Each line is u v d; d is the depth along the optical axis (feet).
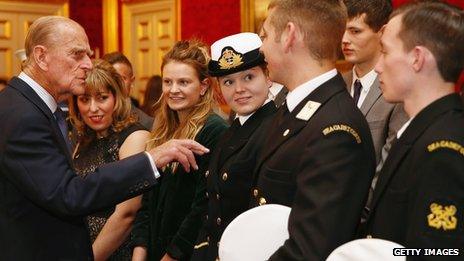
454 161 5.01
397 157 5.48
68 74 7.54
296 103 6.40
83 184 7.20
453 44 5.42
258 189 6.38
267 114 7.95
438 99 5.43
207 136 8.91
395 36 5.61
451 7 5.58
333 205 5.54
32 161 7.09
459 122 5.24
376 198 5.61
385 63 5.67
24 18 28.99
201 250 8.11
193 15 25.85
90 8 30.53
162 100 9.49
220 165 8.04
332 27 6.31
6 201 7.29
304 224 5.56
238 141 7.93
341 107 6.07
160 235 9.21
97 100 9.90
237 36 7.93
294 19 6.30
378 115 8.88
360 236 5.98
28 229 7.29
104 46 30.68
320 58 6.34
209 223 8.06
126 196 7.39
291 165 6.07
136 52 29.68
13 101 7.28
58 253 7.41
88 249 7.75
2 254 7.25
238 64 7.79
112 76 10.02
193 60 9.07
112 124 10.13
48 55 7.46
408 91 5.58
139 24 29.50
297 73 6.41
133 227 9.69
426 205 5.02
